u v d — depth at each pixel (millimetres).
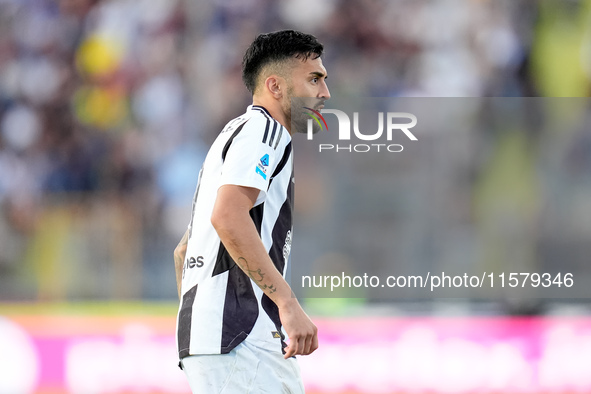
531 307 15406
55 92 26766
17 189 22953
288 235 7684
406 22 25734
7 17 28125
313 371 15375
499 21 25484
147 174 24453
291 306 6918
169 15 26641
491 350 15281
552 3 25422
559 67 25484
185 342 7430
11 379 17297
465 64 25438
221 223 6941
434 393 15297
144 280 19422
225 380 7270
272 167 7293
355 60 25609
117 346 17438
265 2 26344
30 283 19594
